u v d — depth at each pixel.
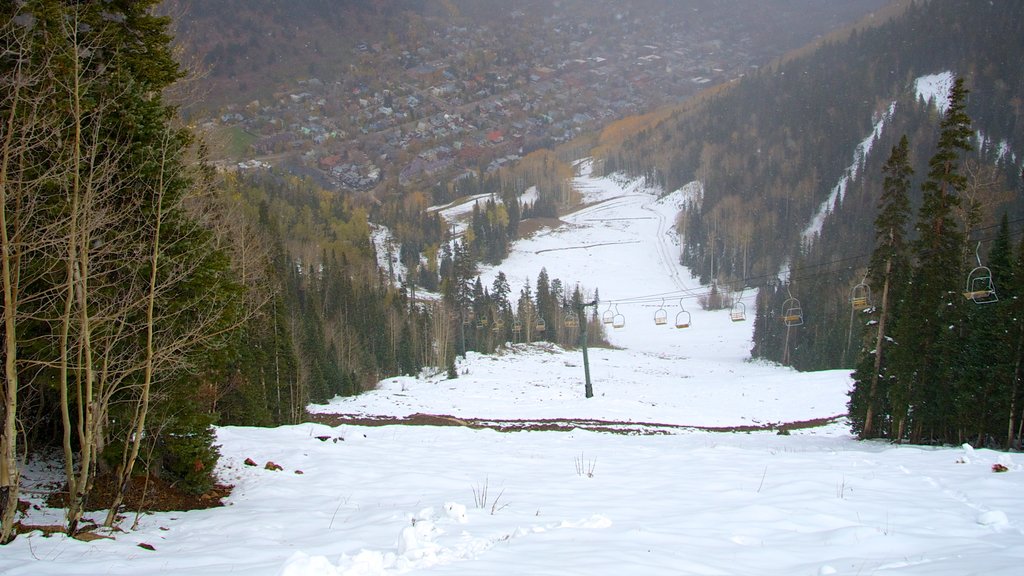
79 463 11.99
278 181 187.75
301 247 99.94
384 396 48.97
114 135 9.98
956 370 24.75
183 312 10.88
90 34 10.23
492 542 6.94
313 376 45.88
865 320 28.72
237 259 19.50
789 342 83.25
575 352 84.19
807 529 8.02
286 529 8.89
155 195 10.02
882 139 144.88
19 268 8.73
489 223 151.62
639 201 192.50
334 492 11.73
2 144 8.36
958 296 25.41
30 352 9.95
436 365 70.56
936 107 154.62
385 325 71.38
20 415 11.49
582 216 181.88
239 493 11.77
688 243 144.38
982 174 40.59
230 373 22.27
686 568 5.89
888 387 27.14
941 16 198.50
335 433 19.25
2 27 8.86
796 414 41.38
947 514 8.80
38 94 8.87
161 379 10.32
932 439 26.34
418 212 167.00
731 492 10.60
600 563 5.91
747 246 133.50
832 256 115.50
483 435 20.80
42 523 9.20
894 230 27.12
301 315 50.38
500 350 80.69
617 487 11.44
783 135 188.50
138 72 10.90
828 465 13.48
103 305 10.12
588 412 39.38
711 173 177.88
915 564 6.12
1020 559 6.12
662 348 96.69
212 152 14.38
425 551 6.33
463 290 85.19
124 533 8.71
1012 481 10.91
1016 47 164.38
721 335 102.75
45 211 9.27
